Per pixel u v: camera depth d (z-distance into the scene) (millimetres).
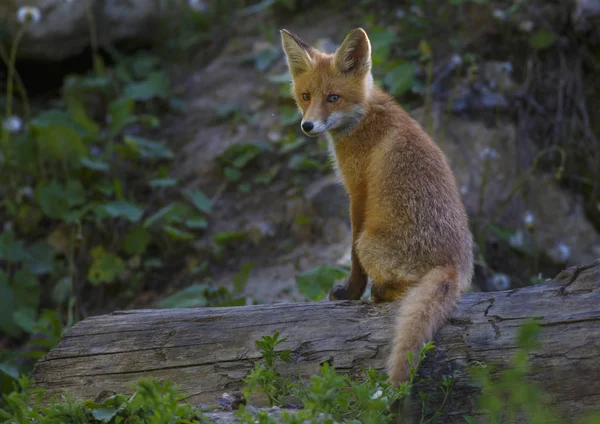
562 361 5902
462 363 6086
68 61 16281
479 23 14203
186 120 14875
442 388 5996
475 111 13148
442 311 6250
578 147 13195
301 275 9492
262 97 14531
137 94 14727
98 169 13211
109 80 15062
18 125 13680
